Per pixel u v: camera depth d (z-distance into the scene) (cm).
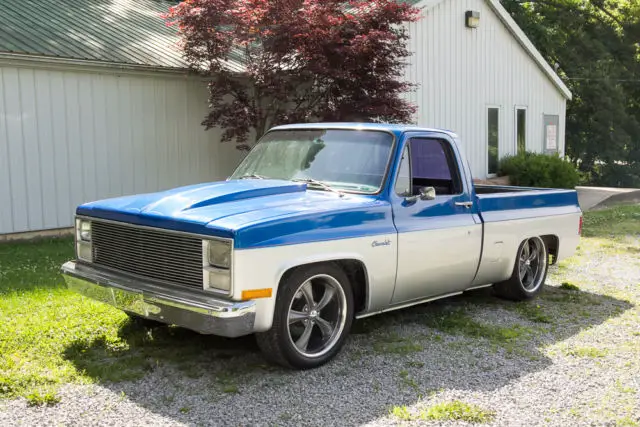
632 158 3194
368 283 514
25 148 1041
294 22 1103
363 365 493
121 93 1159
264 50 1162
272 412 406
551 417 402
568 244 747
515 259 668
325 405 418
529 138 2038
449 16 1680
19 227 1043
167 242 464
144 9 1566
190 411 404
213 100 1222
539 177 1858
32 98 1041
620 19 3397
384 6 1151
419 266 554
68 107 1088
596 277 823
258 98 1238
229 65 1264
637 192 2128
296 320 476
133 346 518
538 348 538
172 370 473
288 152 598
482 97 1825
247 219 445
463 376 472
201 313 429
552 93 2117
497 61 1866
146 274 482
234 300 430
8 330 534
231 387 440
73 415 394
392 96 1223
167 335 548
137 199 519
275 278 444
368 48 1142
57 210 1089
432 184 589
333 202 507
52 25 1184
